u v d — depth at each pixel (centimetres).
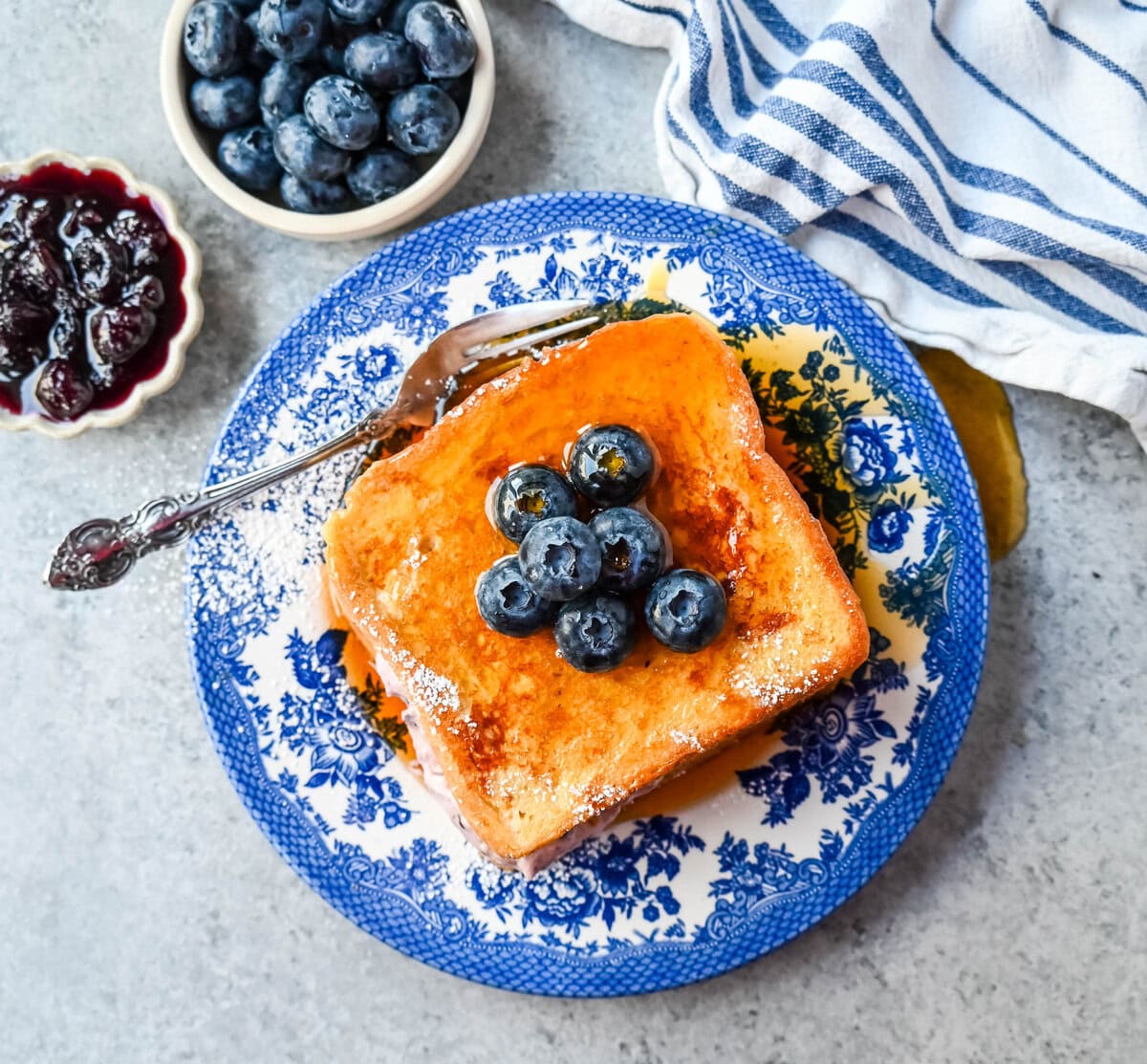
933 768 52
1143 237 52
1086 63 53
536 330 53
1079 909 55
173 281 55
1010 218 53
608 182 56
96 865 57
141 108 56
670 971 52
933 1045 55
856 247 55
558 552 47
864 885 53
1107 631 55
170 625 56
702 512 50
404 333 53
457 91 54
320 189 53
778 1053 56
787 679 49
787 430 53
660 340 50
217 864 57
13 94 57
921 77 53
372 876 53
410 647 50
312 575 53
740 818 53
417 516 51
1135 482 55
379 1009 56
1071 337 54
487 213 53
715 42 52
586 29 56
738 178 53
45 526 56
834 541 53
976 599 52
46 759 57
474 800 50
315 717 53
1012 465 56
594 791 50
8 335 54
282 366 53
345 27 53
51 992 57
